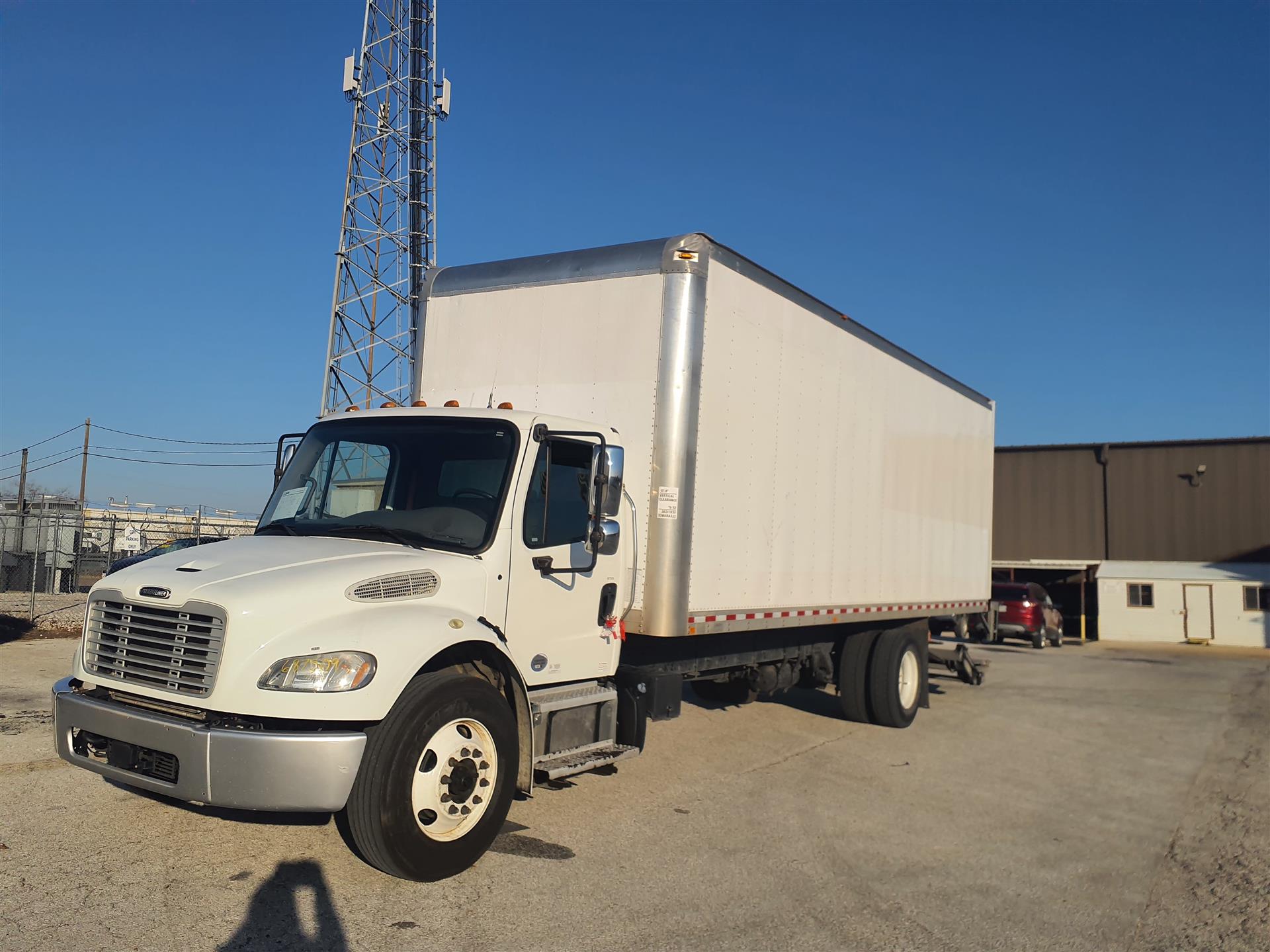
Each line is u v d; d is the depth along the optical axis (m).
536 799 6.79
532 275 7.45
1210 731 11.65
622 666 6.62
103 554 28.70
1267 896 5.53
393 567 4.99
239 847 5.28
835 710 11.69
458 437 5.85
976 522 13.22
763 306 7.81
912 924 4.90
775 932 4.66
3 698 9.55
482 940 4.30
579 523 6.07
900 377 10.64
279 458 6.58
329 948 4.11
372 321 25.45
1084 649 27.72
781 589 8.10
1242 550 33.12
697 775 7.82
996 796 7.74
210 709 4.40
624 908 4.84
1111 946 4.74
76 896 4.50
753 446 7.66
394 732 4.58
